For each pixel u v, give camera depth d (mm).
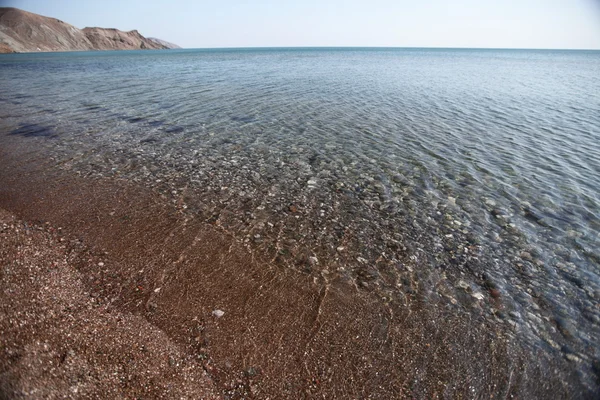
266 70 54594
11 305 5504
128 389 4566
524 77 47000
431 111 23250
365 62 79938
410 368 5438
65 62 76125
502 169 13352
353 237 9039
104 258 7684
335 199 11031
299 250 8406
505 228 9492
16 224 8750
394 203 10812
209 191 11359
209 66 64000
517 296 7082
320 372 5289
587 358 5730
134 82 37156
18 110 22375
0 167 12750
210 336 5789
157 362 5105
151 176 12359
